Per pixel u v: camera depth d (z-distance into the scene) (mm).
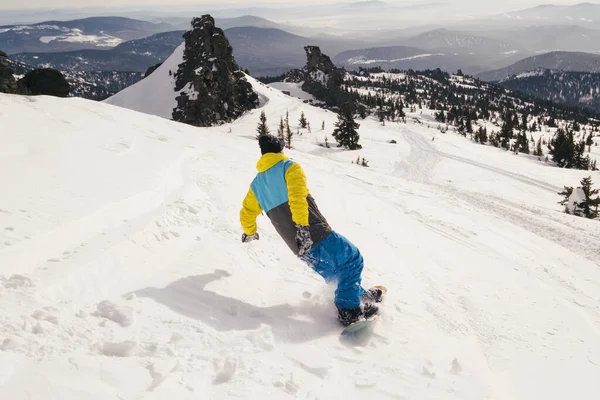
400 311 4004
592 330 4699
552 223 16016
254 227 3877
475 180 40562
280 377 2484
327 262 3387
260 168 3457
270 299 3748
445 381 2895
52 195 4445
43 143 6703
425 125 125000
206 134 15859
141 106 112000
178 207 5250
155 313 2924
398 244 6750
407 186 16000
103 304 2828
